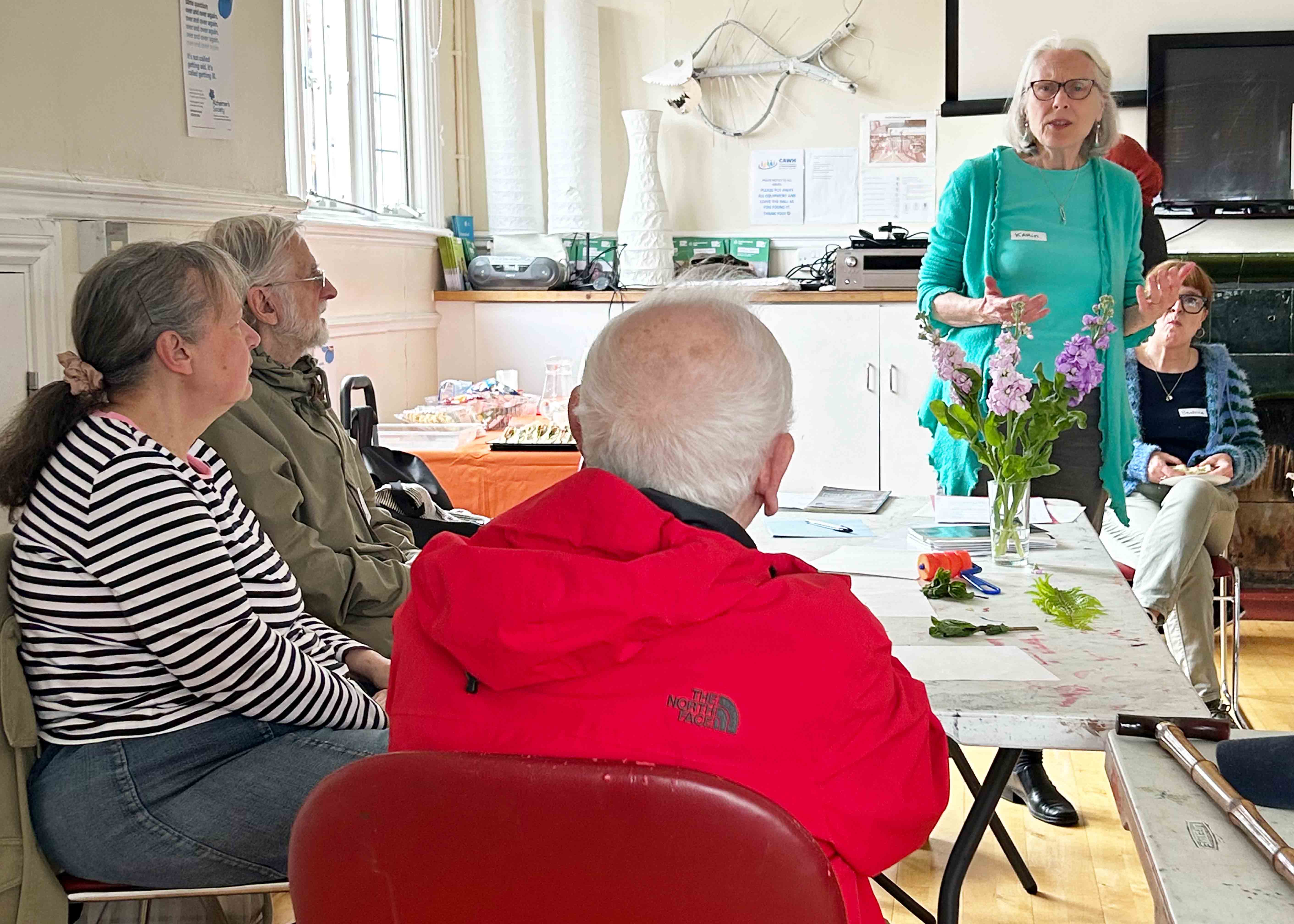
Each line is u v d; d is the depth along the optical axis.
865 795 1.03
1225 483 3.42
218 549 1.62
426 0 4.95
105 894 1.60
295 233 2.35
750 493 1.16
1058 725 1.42
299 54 3.88
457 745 1.00
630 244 5.15
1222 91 4.65
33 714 1.54
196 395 1.73
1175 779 1.14
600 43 5.30
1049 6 4.85
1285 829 1.03
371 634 2.24
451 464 3.61
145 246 1.73
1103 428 2.89
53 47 2.42
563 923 0.91
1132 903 2.44
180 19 2.86
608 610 0.96
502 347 5.20
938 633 1.75
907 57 5.12
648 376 1.11
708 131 5.31
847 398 4.94
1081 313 2.88
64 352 1.93
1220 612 3.79
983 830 1.57
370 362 4.51
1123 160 3.73
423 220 5.07
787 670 1.00
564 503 1.06
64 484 1.58
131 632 1.58
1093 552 2.25
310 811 0.95
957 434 2.15
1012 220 2.89
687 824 0.87
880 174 5.21
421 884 0.93
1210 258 4.64
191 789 1.61
